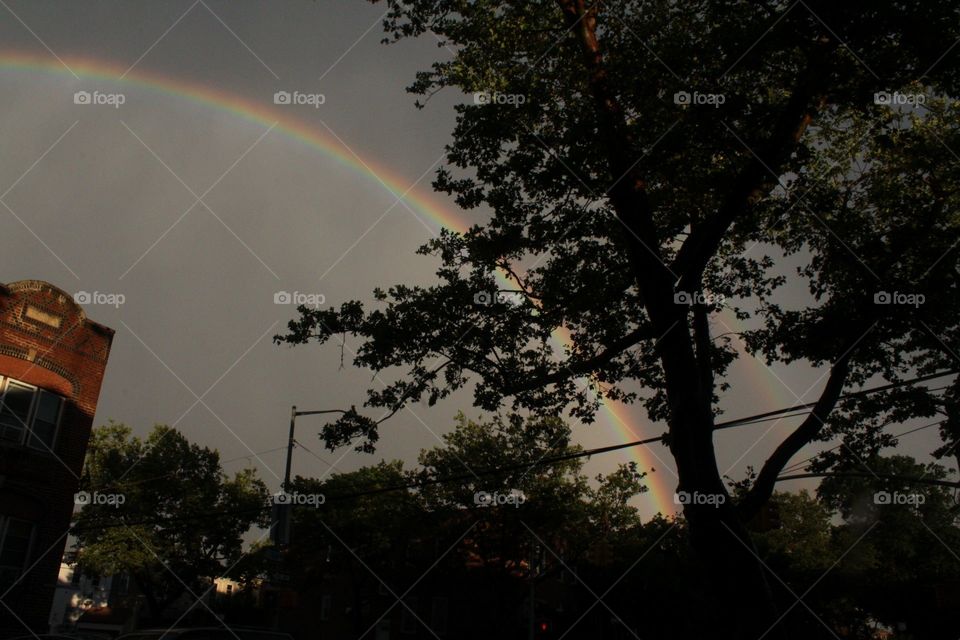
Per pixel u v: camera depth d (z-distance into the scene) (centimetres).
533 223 1498
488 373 1533
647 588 4366
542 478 3988
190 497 4106
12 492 2100
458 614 4847
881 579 4656
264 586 5384
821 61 1228
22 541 2122
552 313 1492
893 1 1148
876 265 1744
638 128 1461
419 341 1494
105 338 2455
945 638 4409
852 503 5125
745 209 1441
